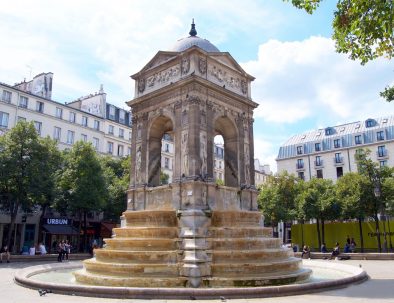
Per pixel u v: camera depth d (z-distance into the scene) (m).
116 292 14.65
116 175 63.50
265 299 14.09
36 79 65.38
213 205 21.69
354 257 38.41
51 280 20.11
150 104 25.11
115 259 19.03
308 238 62.16
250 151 25.77
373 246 55.00
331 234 59.59
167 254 18.30
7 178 40.91
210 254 18.30
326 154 85.50
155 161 25.11
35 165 42.38
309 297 14.34
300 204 55.47
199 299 14.27
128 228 20.98
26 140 42.91
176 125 22.98
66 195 49.09
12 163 41.12
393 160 76.25
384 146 78.00
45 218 54.94
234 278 16.91
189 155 21.66
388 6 11.12
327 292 15.59
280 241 21.23
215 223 20.92
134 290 14.57
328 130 89.19
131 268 17.64
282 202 60.50
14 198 42.16
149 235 20.14
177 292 14.45
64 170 50.66
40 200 44.19
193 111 22.12
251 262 18.25
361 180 48.84
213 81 23.88
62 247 37.56
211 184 21.78
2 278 22.02
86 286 15.27
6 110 54.47
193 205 20.59
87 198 48.28
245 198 24.17
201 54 23.36
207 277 17.19
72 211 50.78
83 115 66.94
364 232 56.12
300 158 89.50
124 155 75.06
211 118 23.17
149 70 25.58
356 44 12.92
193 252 18.02
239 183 24.48
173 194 21.80
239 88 26.02
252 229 20.88
